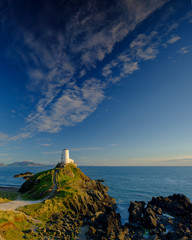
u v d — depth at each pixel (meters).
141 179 167.25
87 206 58.16
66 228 39.44
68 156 122.56
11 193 83.12
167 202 64.19
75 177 96.75
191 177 189.38
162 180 158.12
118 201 76.94
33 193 70.00
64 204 54.91
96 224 44.12
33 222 39.00
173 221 52.72
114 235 39.06
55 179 83.81
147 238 41.16
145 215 53.44
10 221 31.81
